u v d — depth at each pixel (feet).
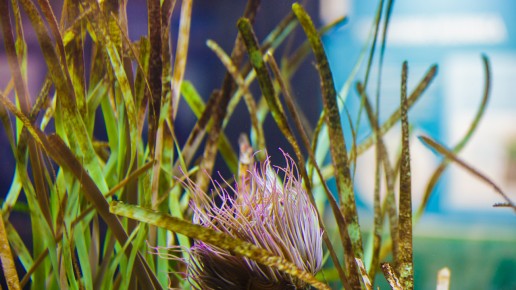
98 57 2.17
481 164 7.67
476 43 7.41
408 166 1.99
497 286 6.59
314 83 3.98
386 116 6.73
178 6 3.76
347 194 2.00
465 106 7.61
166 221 1.73
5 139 3.83
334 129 2.00
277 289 1.87
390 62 7.38
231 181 2.69
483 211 7.26
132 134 2.01
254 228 1.90
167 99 2.17
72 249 1.98
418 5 7.32
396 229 2.21
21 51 2.06
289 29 2.67
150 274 1.98
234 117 4.06
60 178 2.14
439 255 6.73
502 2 7.24
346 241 1.93
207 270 1.92
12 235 2.15
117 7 2.07
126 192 2.07
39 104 2.03
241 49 2.43
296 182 1.97
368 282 1.96
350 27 6.59
